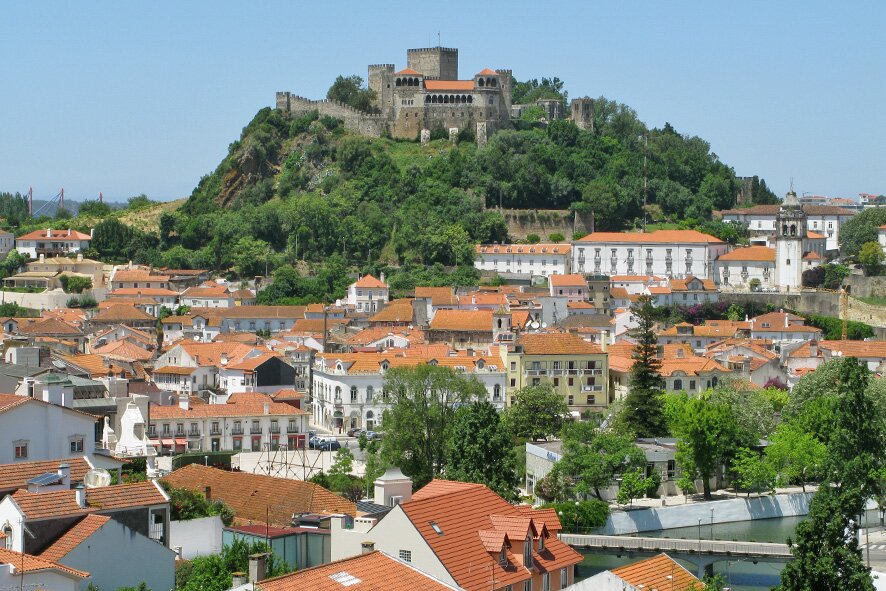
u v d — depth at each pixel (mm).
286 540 158375
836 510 153875
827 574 149625
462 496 152125
